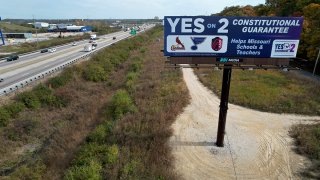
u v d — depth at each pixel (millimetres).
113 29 162250
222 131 17359
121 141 18250
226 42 14391
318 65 44812
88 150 17094
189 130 20484
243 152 17188
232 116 23297
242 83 33781
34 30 148000
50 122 25953
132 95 29375
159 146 17234
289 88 31391
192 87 33031
